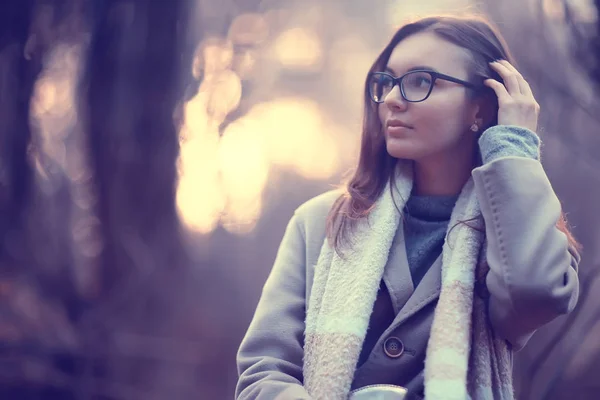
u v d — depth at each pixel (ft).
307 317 7.09
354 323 6.72
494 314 6.75
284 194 60.75
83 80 24.52
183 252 25.39
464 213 7.05
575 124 21.33
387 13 59.52
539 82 19.95
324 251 7.33
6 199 24.32
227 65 28.14
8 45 24.48
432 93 7.02
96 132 24.49
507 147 6.92
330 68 61.46
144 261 24.72
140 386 23.67
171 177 24.79
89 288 24.72
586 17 17.25
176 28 24.70
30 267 24.09
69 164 25.36
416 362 6.78
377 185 7.40
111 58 24.38
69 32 24.64
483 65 7.20
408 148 7.06
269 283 7.61
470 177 7.34
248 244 35.83
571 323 15.88
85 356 23.04
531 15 19.80
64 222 24.76
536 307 6.48
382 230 7.11
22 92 24.41
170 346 24.39
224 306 30.78
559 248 6.60
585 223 29.25
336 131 64.03
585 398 24.57
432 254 7.17
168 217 24.93
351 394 6.49
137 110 24.48
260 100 37.99
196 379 25.45
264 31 32.30
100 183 24.72
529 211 6.64
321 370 6.63
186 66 25.20
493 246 6.66
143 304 24.62
